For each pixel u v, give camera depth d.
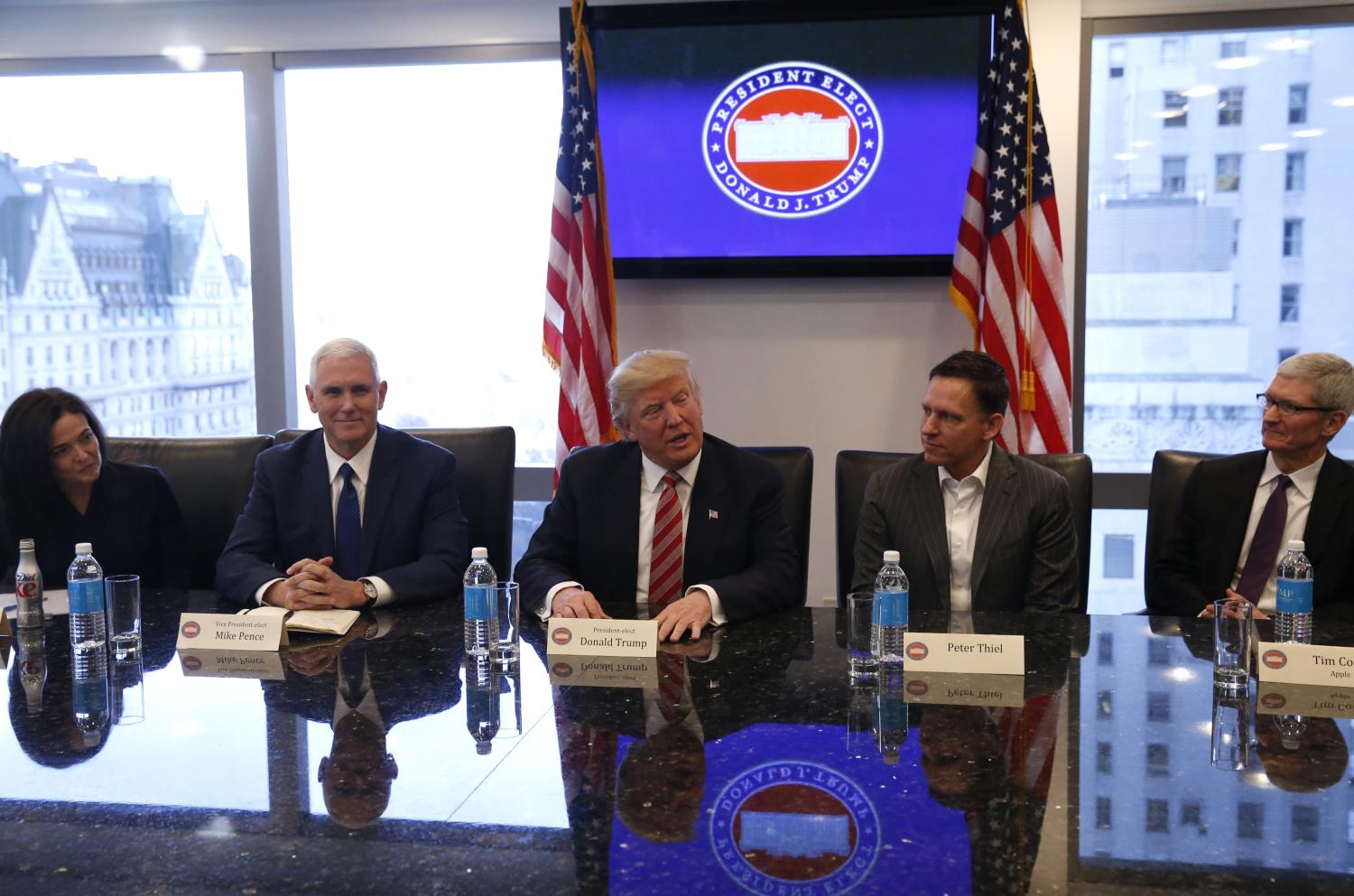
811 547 3.95
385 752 1.35
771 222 3.82
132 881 1.01
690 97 3.79
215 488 2.85
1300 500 2.53
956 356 2.39
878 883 0.99
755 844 1.08
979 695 1.58
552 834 1.10
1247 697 1.57
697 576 2.28
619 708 1.52
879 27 3.70
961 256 3.57
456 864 1.04
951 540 2.44
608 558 2.33
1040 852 1.06
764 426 3.94
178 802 1.20
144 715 1.52
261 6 4.04
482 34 3.96
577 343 3.66
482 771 1.28
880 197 3.76
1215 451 3.88
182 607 2.23
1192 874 1.01
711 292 3.90
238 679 1.69
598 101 3.82
